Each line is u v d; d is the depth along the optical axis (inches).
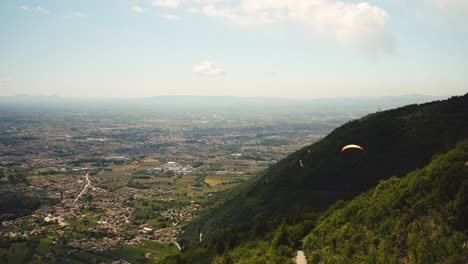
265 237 3331.7
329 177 5132.9
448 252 1656.0
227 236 3934.5
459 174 1929.1
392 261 1823.3
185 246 5561.0
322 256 2352.4
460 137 4515.3
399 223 2001.7
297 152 7062.0
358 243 2176.4
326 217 3056.1
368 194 2765.7
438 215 1877.5
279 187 5433.1
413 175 2365.9
